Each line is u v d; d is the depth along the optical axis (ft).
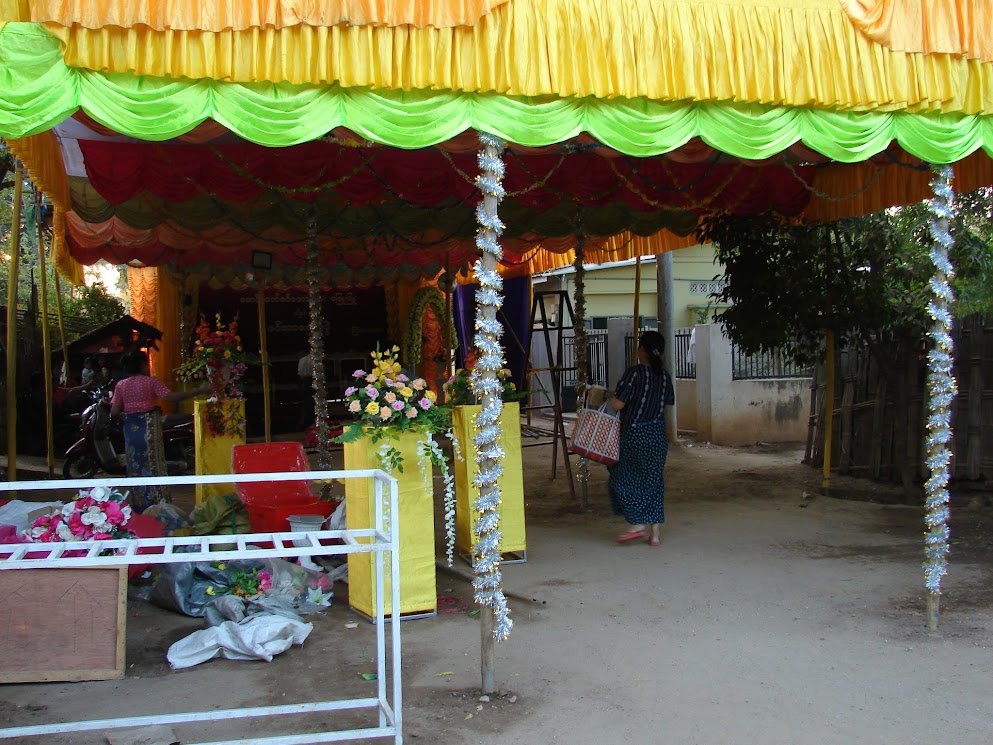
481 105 13.96
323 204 27.61
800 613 17.13
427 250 40.29
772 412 40.52
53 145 20.43
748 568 20.38
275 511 20.22
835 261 27.61
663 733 12.10
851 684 13.70
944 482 16.52
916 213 27.37
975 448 27.48
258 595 17.10
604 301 58.85
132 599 18.22
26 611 14.10
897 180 23.85
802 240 27.55
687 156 23.07
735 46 15.17
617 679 13.99
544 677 14.10
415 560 17.11
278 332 50.52
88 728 11.11
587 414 22.34
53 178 20.62
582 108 14.56
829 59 15.70
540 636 16.03
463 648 15.47
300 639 15.53
